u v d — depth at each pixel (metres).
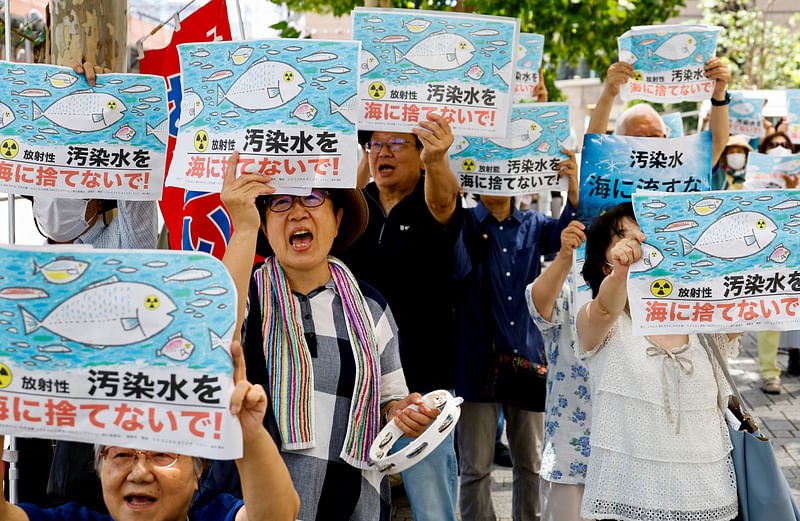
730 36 17.48
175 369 1.92
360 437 2.86
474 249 4.97
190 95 3.09
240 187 2.74
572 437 3.73
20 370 1.93
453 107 3.83
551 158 4.97
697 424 3.16
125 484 2.16
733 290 2.98
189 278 1.94
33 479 3.65
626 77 5.45
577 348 3.39
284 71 3.01
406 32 3.82
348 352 2.94
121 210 3.99
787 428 7.02
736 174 8.65
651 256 2.99
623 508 3.15
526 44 6.23
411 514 5.36
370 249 4.56
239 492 2.64
